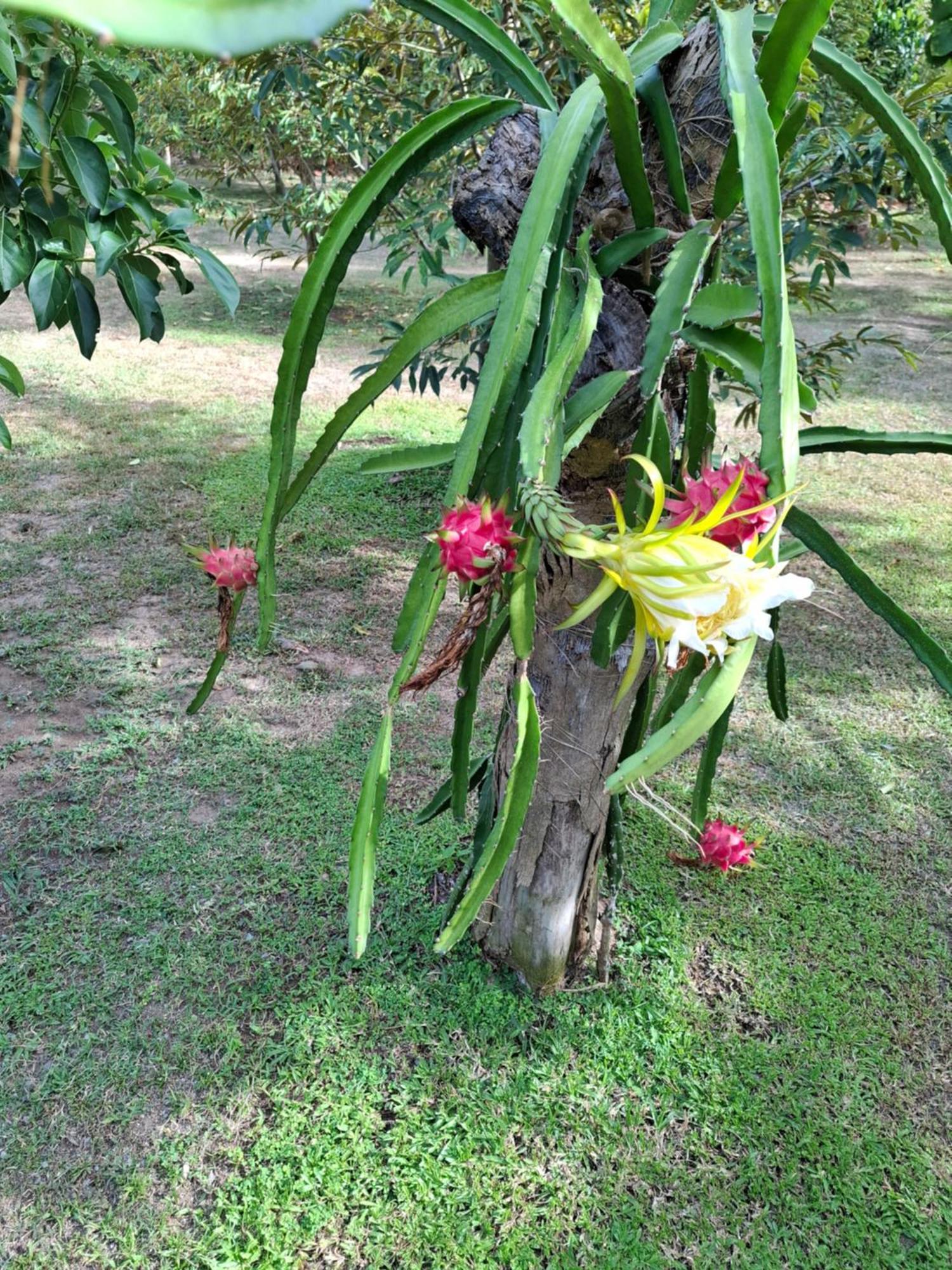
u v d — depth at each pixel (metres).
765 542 0.61
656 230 1.03
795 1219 1.49
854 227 2.31
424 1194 1.50
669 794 2.37
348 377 5.38
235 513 3.67
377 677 2.79
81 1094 1.63
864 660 2.97
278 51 2.69
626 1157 1.56
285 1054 1.71
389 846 2.16
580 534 0.61
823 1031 1.78
